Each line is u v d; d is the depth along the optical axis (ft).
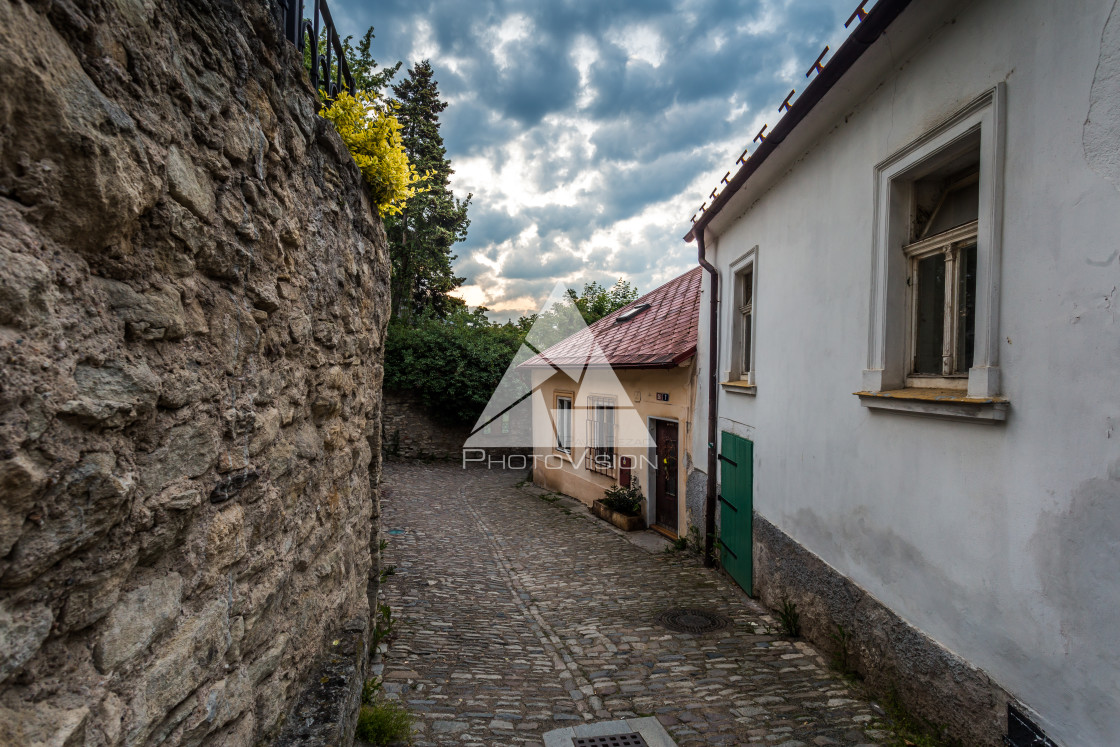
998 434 9.02
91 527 3.62
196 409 4.99
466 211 81.25
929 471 10.76
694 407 27.94
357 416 11.41
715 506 25.18
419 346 60.80
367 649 11.88
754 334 20.66
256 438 6.26
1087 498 7.41
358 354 11.12
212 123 5.14
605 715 12.16
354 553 11.41
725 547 23.72
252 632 6.29
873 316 12.77
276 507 6.97
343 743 7.72
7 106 2.99
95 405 3.62
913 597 11.32
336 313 9.27
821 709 12.17
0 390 2.92
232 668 5.82
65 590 3.48
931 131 10.76
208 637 5.21
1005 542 8.86
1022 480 8.52
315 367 8.28
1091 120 7.41
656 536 31.07
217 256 5.29
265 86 6.32
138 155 4.05
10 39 2.96
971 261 10.60
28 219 3.17
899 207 12.29
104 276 3.84
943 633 10.41
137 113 4.08
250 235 5.94
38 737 3.20
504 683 13.64
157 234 4.38
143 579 4.33
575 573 24.26
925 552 10.89
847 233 13.96
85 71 3.57
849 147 13.92
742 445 21.49
